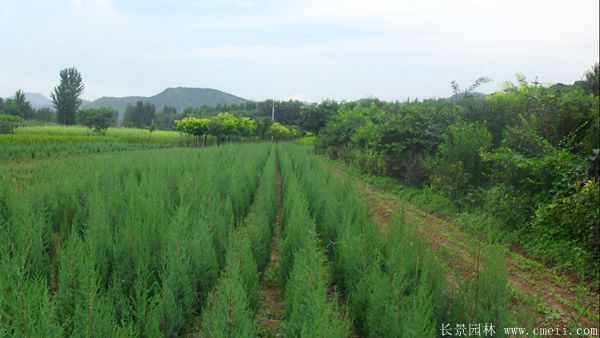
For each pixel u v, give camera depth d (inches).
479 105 579.2
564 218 318.0
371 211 498.0
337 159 1048.8
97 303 169.6
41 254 253.4
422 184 597.3
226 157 797.2
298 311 184.7
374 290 195.8
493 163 472.4
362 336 213.0
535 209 370.9
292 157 936.9
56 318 171.8
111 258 246.1
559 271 301.6
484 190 455.5
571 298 257.6
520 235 362.6
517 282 282.7
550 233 332.2
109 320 165.3
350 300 241.6
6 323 154.0
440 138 613.0
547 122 443.8
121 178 536.1
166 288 198.2
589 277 283.9
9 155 1018.1
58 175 532.4
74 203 375.9
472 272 241.0
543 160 382.9
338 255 280.1
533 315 180.7
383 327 180.4
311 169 612.4
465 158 513.3
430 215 474.9
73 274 195.6
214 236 289.3
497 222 367.6
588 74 584.4
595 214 295.3
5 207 365.7
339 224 314.0
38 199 356.8
